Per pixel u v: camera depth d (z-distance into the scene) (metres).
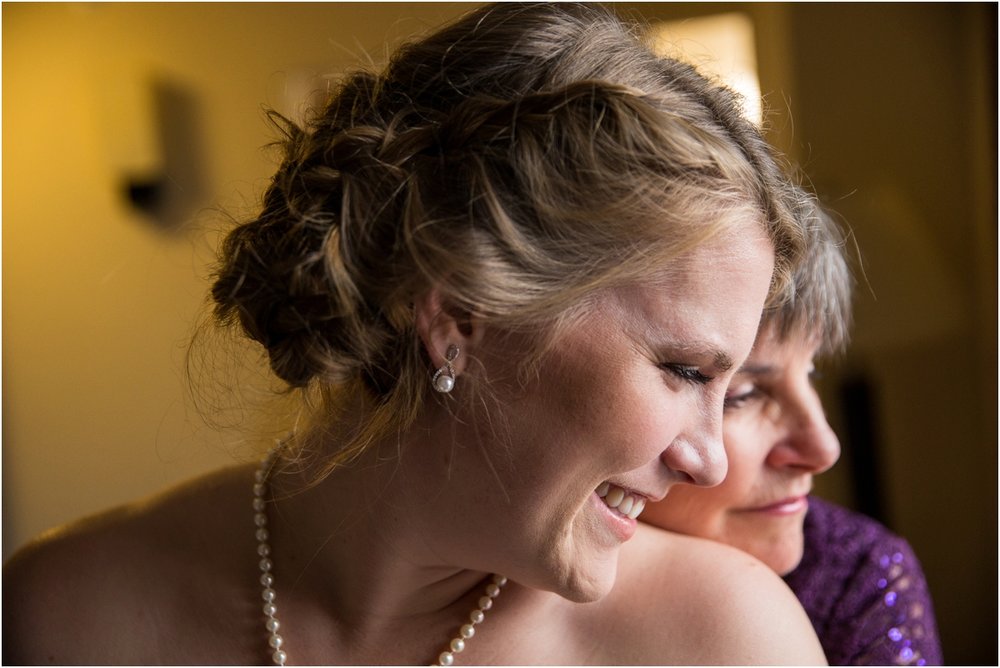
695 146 0.67
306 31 2.31
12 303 2.42
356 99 0.76
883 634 1.10
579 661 0.86
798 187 0.83
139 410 2.41
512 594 0.86
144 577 0.92
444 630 0.86
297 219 0.70
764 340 0.92
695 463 0.73
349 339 0.69
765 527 1.00
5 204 2.41
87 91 2.36
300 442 0.87
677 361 0.69
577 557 0.75
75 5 2.35
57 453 2.45
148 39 2.34
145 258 2.37
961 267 2.34
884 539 1.16
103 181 2.37
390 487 0.77
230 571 0.90
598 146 0.66
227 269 0.76
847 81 2.27
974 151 2.29
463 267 0.66
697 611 0.86
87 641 0.90
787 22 2.24
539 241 0.67
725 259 0.68
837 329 1.00
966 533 2.36
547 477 0.70
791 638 0.86
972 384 2.35
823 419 0.98
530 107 0.68
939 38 2.28
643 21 0.86
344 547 0.83
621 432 0.68
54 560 0.95
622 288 0.68
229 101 2.33
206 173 2.34
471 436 0.72
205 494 0.96
